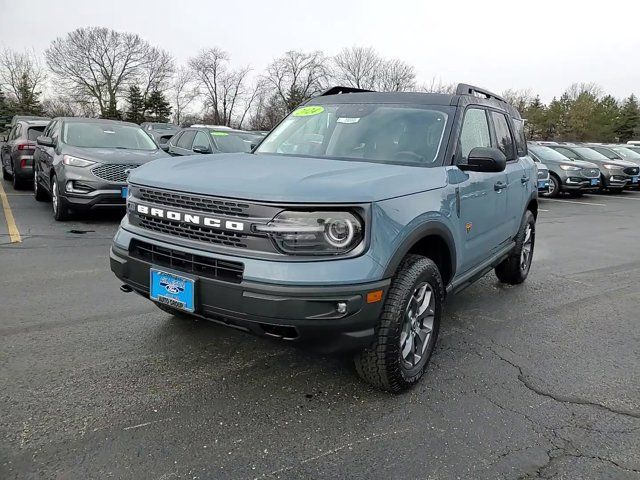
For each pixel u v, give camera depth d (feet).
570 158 62.59
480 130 14.39
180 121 263.08
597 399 10.73
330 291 8.52
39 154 32.86
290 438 8.82
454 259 11.84
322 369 11.35
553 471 8.24
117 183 26.76
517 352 13.05
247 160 11.75
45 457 8.02
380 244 9.05
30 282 16.79
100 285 16.72
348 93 15.56
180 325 13.51
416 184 10.35
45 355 11.50
